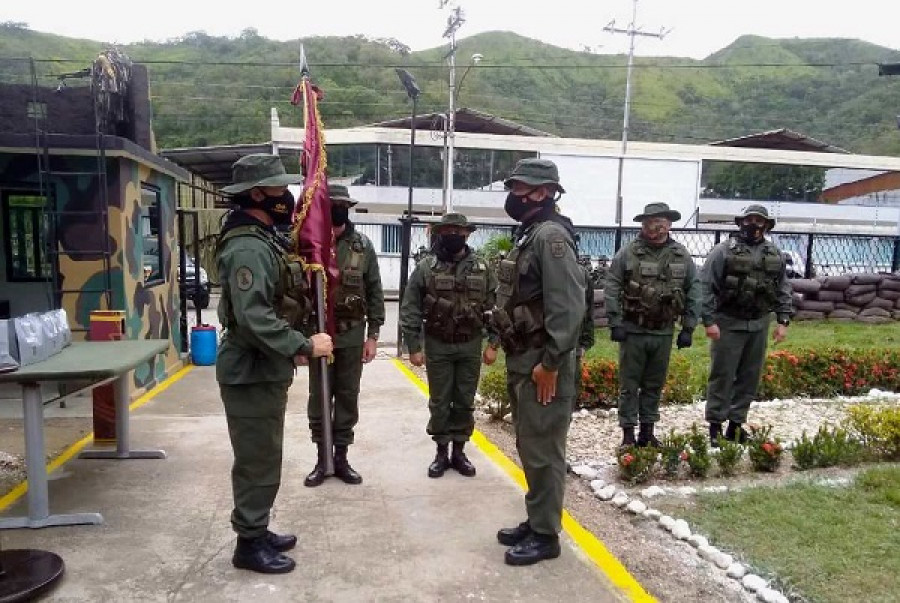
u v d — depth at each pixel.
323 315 3.69
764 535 3.57
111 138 6.03
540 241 3.05
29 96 6.32
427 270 4.36
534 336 3.11
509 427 5.78
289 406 6.14
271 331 2.78
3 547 3.27
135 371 6.59
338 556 3.23
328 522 3.62
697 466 4.51
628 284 4.92
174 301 8.12
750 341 5.22
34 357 3.56
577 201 29.88
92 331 5.02
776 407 6.75
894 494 4.02
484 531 3.54
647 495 4.19
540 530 3.20
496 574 3.08
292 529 3.52
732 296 5.07
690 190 30.58
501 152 30.89
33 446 3.46
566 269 2.98
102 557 3.19
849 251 15.62
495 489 4.15
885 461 4.85
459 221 4.23
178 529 3.50
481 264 4.38
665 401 6.82
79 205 6.23
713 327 5.16
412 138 9.46
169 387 7.05
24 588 2.78
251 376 2.93
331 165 29.91
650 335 4.92
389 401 6.40
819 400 7.02
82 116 6.45
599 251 19.69
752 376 5.30
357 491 4.07
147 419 5.68
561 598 2.89
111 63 6.58
